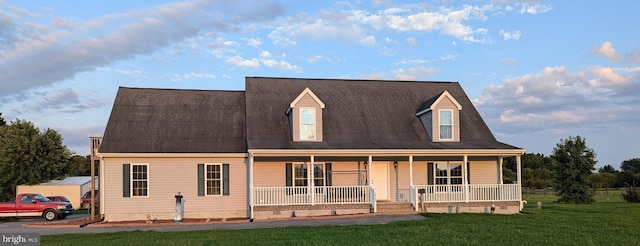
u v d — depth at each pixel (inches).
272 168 980.6
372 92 1132.5
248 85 1088.2
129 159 927.0
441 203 968.3
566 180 1462.8
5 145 1599.4
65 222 896.9
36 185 1592.0
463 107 1124.5
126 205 919.7
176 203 891.4
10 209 1087.6
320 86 1128.8
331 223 799.1
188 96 1088.2
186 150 943.0
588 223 785.6
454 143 1016.9
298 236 642.8
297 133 975.6
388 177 1023.6
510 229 706.2
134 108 1023.0
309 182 987.9
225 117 1046.4
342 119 1041.5
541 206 1185.4
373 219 846.5
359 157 996.6
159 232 713.0
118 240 633.0
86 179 1740.9
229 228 756.6
